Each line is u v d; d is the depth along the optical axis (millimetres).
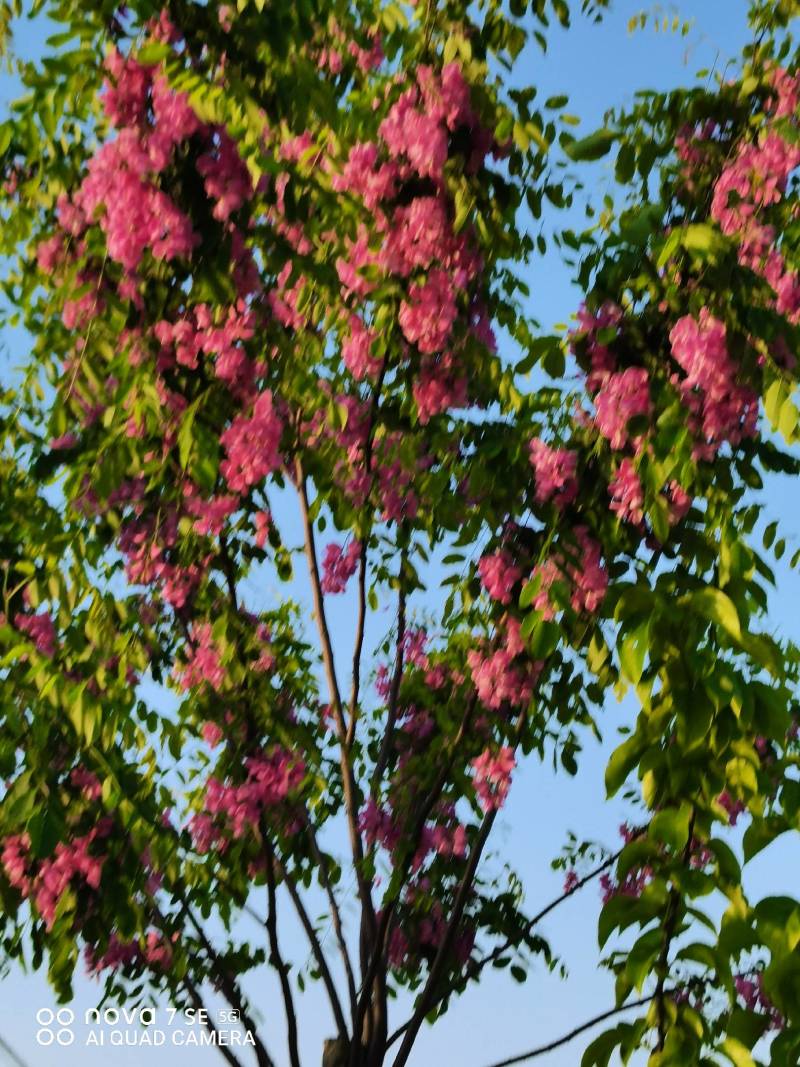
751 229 3918
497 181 4445
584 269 4129
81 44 4023
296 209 4281
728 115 4277
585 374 4223
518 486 4559
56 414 4879
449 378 4848
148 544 5406
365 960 5789
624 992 2242
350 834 5727
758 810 2305
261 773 5398
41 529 5125
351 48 4574
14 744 4230
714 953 2141
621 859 2328
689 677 2344
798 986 2043
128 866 4656
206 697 5535
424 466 5098
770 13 4281
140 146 4027
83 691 4152
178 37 4035
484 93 4352
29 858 4598
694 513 4020
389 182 4414
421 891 6066
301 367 4750
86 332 4637
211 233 4152
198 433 4492
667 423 3650
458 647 5977
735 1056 2111
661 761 2365
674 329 3674
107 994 5566
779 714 2297
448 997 6133
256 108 3881
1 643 4484
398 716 6379
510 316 5004
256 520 5504
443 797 6016
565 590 3982
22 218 4852
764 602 2459
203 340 4500
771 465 4305
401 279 4562
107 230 4156
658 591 2438
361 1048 5586
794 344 3625
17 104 4375
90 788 4699
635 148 4316
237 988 5746
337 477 5125
